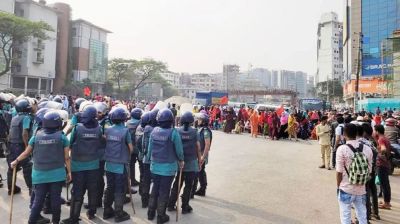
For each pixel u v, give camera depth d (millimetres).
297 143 19250
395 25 78062
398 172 11133
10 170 7160
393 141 10234
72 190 5617
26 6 65250
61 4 76562
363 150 4617
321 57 139875
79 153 5602
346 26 96375
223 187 8578
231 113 25172
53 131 5121
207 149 7406
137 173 9820
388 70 40562
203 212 6562
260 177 9844
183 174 6496
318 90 111188
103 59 91125
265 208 6914
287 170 11023
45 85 72250
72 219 5523
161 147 5812
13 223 5609
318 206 7125
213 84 183000
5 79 61219
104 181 7133
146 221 5926
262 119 22578
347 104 58000
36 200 5016
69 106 20922
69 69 79125
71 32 80938
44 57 69625
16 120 6852
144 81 97000
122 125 6023
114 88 94312
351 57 86500
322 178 9859
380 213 6742
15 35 51000
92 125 5750
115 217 5832
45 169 5008
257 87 177875
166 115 5855
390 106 29234
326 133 11453
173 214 6402
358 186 4566
